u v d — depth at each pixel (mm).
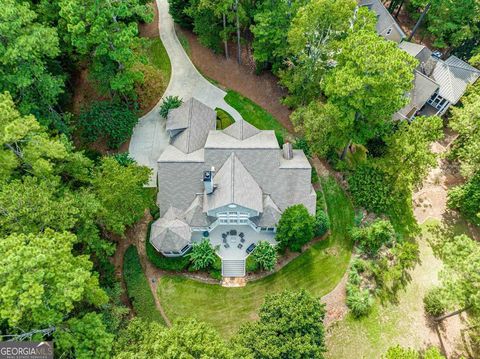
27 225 27984
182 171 39906
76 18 34594
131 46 41438
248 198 38062
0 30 30328
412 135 41500
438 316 38625
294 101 46969
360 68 34844
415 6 62625
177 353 25234
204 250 38156
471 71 50469
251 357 27000
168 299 37625
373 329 37438
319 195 44375
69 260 26438
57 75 40656
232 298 37875
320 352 29438
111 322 31172
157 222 39031
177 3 51562
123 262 39156
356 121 40469
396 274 39688
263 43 47125
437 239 44031
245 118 49750
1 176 29641
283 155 42281
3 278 22234
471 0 52469
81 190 35031
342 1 37562
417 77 50281
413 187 46750
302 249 41062
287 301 30719
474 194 41719
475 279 30469
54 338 25812
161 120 48656
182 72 52688
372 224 40719
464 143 46062
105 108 43531
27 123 29406
